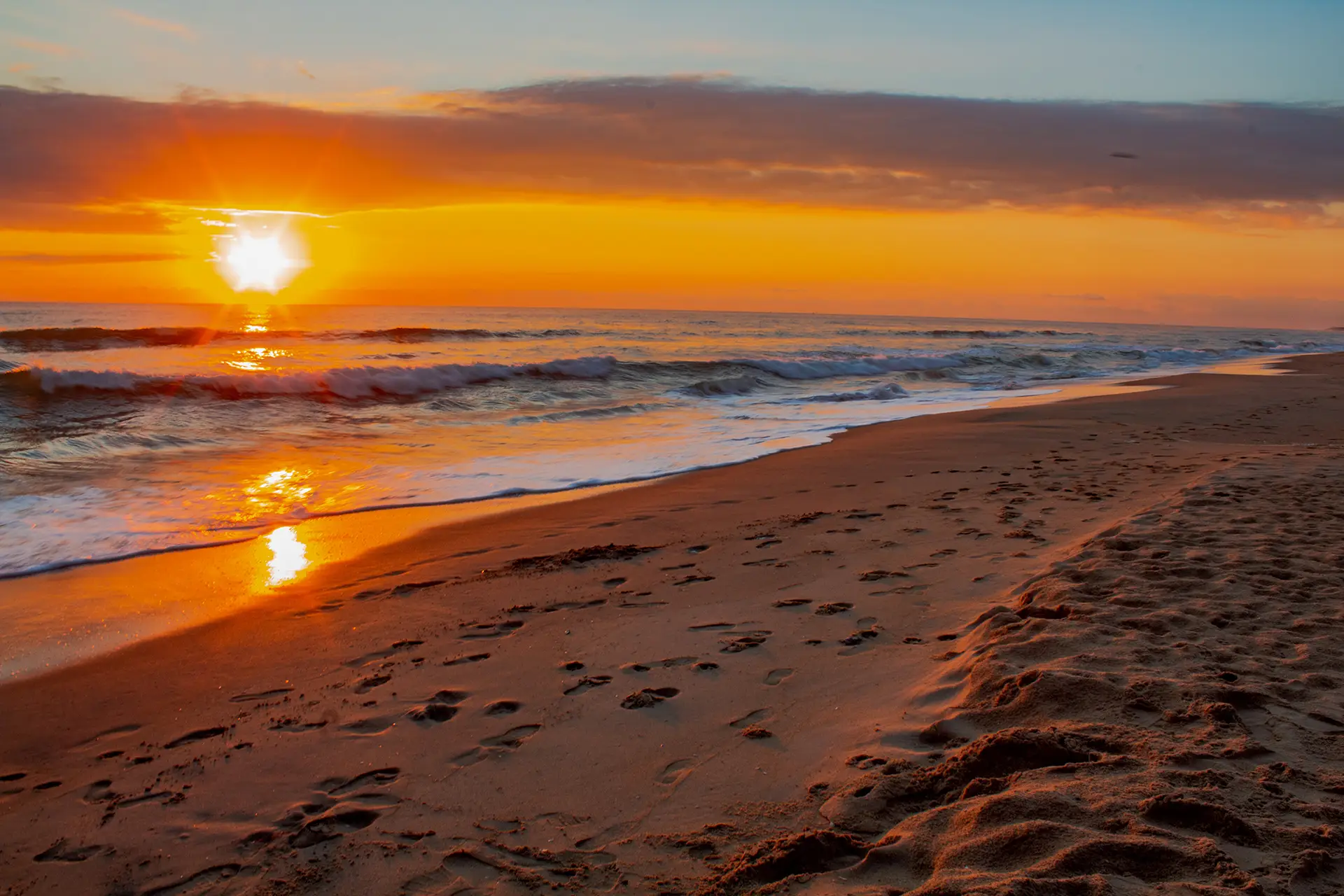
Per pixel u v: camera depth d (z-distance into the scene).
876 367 23.27
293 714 3.52
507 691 3.63
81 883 2.45
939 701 3.20
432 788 2.87
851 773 2.74
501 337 31.69
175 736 3.38
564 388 16.33
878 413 14.13
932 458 9.38
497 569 5.56
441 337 30.16
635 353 26.42
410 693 3.66
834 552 5.59
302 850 2.55
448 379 15.90
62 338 21.61
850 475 8.52
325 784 2.94
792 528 6.31
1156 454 9.27
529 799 2.77
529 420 12.81
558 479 8.54
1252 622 3.70
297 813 2.76
